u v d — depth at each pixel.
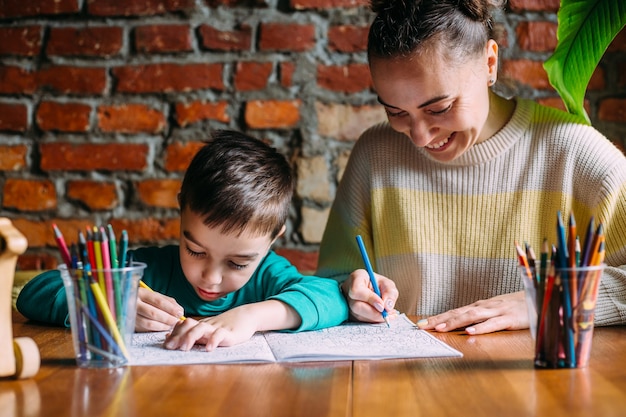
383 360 0.95
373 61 1.20
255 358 0.93
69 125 2.11
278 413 0.71
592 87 2.02
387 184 1.51
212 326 1.04
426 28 1.15
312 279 1.29
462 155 1.45
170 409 0.73
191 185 1.24
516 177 1.45
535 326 0.90
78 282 0.90
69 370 0.90
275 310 1.13
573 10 1.33
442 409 0.73
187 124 2.10
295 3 2.06
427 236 1.48
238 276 1.27
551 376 0.85
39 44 2.11
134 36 2.10
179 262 1.42
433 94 1.17
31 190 2.12
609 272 1.24
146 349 1.00
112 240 0.93
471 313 1.17
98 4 2.10
